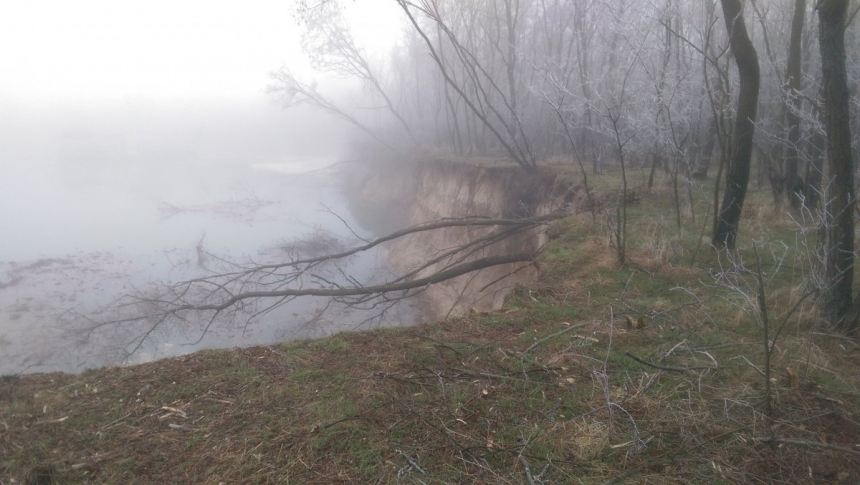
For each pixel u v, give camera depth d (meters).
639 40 10.99
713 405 3.96
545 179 15.84
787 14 12.83
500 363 4.64
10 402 4.16
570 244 9.28
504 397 4.07
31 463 3.37
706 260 7.88
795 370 4.41
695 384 4.25
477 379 4.34
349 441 3.52
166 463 3.37
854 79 9.73
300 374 4.42
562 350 4.88
